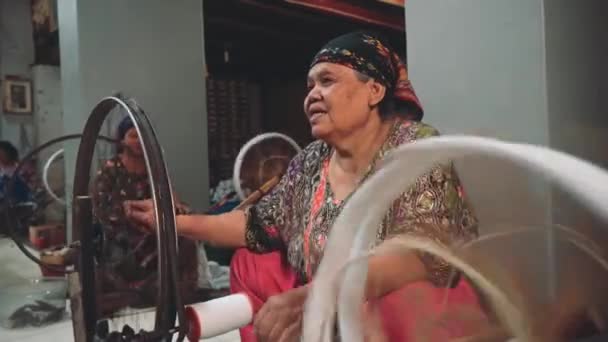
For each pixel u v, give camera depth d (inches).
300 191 43.1
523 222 26.7
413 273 21.6
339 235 17.6
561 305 17.3
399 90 38.9
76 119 96.0
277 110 193.5
